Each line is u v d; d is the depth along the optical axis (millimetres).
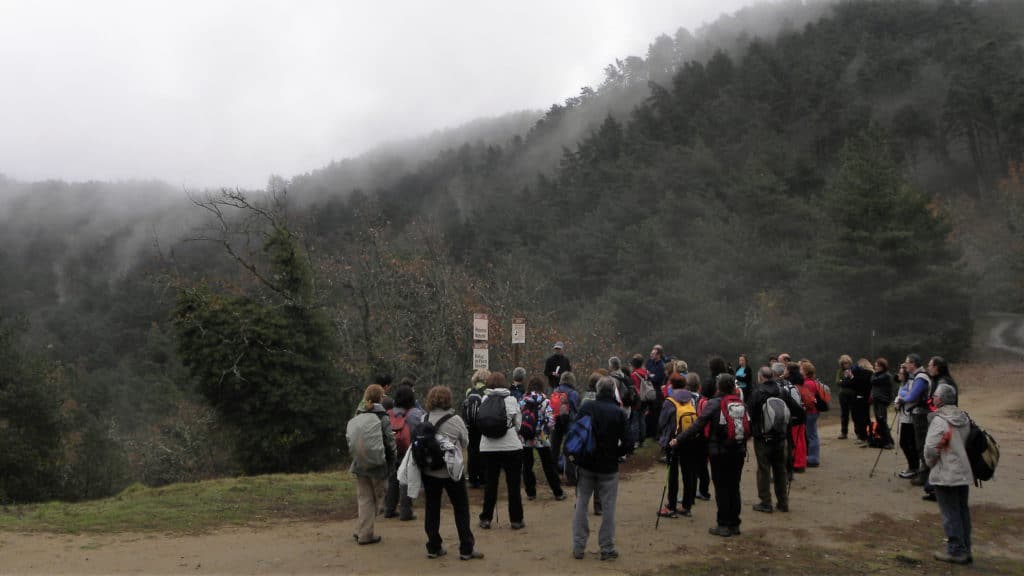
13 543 8359
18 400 26875
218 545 8453
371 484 8578
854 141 50750
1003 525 9570
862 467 13203
